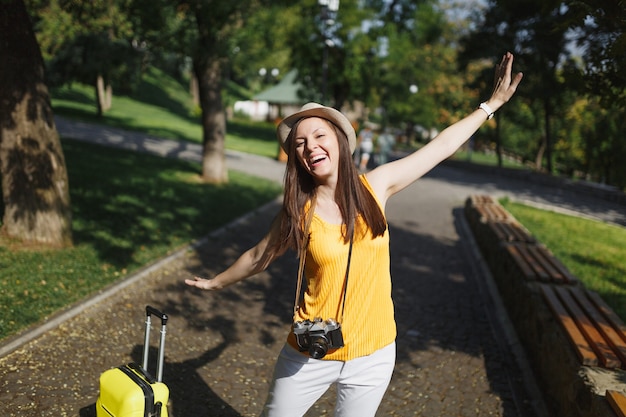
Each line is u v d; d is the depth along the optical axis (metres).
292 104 53.12
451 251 9.90
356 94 35.56
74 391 3.98
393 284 7.66
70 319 5.16
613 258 8.59
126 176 12.62
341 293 2.36
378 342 2.43
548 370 4.49
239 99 61.84
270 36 22.48
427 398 4.44
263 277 7.56
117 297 5.90
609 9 3.74
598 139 18.58
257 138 36.25
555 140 24.69
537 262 6.32
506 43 15.66
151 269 6.92
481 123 2.56
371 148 22.05
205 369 4.64
